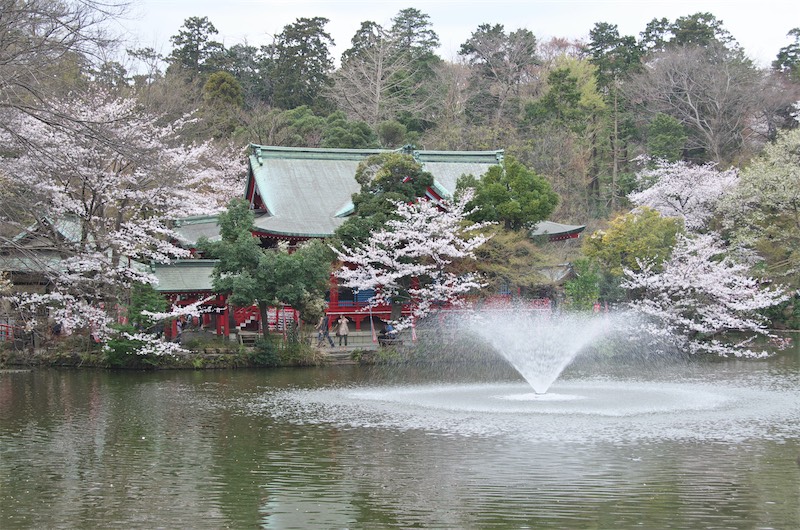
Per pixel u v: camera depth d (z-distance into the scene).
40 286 40.94
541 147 73.12
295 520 15.89
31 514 16.45
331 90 88.62
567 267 48.06
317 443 22.44
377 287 46.62
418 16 104.81
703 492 17.38
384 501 17.03
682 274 45.62
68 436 23.94
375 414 26.75
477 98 90.00
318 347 44.25
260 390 33.16
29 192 27.97
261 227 48.78
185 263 45.56
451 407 27.81
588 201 76.62
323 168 57.78
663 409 27.02
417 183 46.41
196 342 42.38
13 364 41.62
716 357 45.88
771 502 16.67
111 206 43.16
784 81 85.19
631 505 16.53
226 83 80.25
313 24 93.44
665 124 77.94
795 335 55.81
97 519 16.11
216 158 61.34
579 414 26.19
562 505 16.58
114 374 38.78
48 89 23.52
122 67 62.16
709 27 93.00
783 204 53.06
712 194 59.09
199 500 17.27
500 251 44.78
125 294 40.34
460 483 18.23
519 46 94.81
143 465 20.31
